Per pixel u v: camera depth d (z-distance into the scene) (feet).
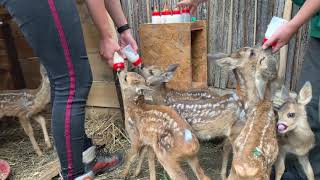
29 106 10.49
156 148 7.67
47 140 10.93
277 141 7.38
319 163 8.09
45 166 9.89
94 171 9.09
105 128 11.52
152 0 11.80
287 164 8.64
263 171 6.44
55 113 6.52
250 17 10.80
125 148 10.65
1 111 10.74
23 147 11.22
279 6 10.28
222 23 11.25
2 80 13.38
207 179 7.14
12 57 13.20
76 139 6.59
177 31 9.80
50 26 6.16
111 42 7.84
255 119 7.02
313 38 8.01
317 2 6.79
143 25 10.30
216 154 10.05
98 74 12.31
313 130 8.14
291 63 10.47
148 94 8.82
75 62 6.45
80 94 6.58
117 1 8.48
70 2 6.32
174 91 9.25
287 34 7.24
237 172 6.33
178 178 7.22
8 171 9.30
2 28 12.86
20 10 6.17
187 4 10.28
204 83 10.80
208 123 8.23
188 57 9.84
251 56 8.02
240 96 8.21
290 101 7.57
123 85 8.48
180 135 7.07
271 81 8.05
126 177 9.11
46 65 6.55
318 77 8.03
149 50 10.36
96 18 7.50
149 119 7.84
